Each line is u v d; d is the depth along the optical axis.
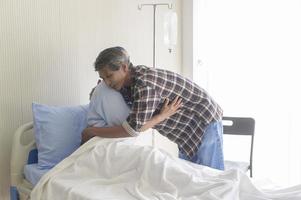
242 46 2.85
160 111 1.85
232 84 2.93
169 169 1.56
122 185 1.63
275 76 2.71
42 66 2.30
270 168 2.80
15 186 2.03
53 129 2.00
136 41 2.83
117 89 1.87
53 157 1.96
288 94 2.66
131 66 1.83
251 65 2.82
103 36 2.60
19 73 2.20
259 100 2.81
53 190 1.70
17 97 2.20
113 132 1.77
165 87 1.78
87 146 1.81
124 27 2.73
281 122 2.71
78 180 1.72
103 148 1.78
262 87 2.78
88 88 2.54
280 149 2.74
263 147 2.81
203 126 2.04
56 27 2.34
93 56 2.55
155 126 2.00
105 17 2.60
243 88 2.88
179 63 3.16
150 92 1.70
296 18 2.57
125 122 1.74
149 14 2.89
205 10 3.04
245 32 2.83
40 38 2.27
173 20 2.69
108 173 1.72
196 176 1.54
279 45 2.67
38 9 2.25
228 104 2.96
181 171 1.53
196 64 3.10
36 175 1.87
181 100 1.90
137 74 1.77
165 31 2.71
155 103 1.73
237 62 2.89
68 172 1.77
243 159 2.95
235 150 2.98
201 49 3.09
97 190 1.58
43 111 2.03
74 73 2.46
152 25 2.92
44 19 2.28
